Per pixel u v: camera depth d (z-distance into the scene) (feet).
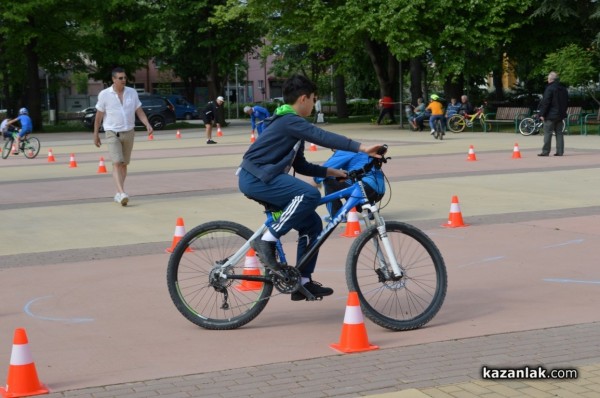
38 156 90.84
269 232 21.07
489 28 115.44
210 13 162.71
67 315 23.30
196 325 22.02
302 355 19.08
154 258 30.99
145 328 21.84
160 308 23.90
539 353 18.58
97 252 32.45
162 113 156.35
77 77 225.97
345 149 20.40
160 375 17.93
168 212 42.80
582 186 48.60
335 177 21.59
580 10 110.42
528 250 30.42
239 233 21.63
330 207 26.02
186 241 21.63
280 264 21.24
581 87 114.42
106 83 168.66
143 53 163.63
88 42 160.97
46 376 18.03
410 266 21.49
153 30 165.07
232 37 164.86
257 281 21.40
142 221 40.14
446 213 39.63
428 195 46.26
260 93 283.79
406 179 54.39
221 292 21.53
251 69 281.54
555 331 20.43
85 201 48.47
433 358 18.51
